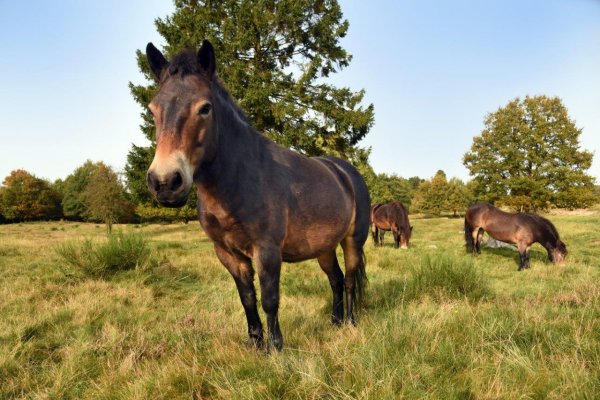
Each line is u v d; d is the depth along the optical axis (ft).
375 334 8.78
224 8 49.29
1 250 30.30
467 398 5.93
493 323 8.51
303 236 9.57
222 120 8.07
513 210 99.50
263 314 13.55
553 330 8.29
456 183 156.56
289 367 7.38
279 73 48.11
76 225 126.11
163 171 6.39
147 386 7.31
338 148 52.11
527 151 96.02
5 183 150.92
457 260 16.75
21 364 9.26
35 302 15.08
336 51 51.47
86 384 8.23
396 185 179.01
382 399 5.72
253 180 8.39
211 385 7.33
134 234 23.03
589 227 49.14
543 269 24.20
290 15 46.75
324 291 17.31
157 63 8.05
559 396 5.63
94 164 159.53
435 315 9.86
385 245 45.24
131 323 12.57
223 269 23.22
